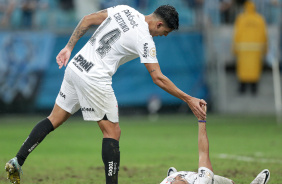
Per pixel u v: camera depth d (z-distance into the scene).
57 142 44.53
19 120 66.38
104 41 19.52
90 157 35.03
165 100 73.88
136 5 73.62
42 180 25.42
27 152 20.31
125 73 72.62
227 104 75.81
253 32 71.25
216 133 50.78
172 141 45.12
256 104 75.88
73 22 74.06
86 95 19.53
